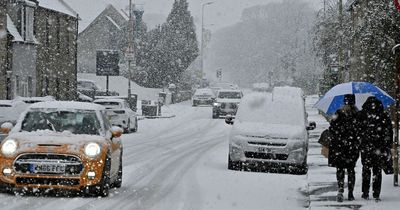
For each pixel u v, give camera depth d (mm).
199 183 16484
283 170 19703
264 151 19219
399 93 14734
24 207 12062
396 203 13125
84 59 88500
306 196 14703
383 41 26891
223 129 39938
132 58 49906
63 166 13172
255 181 17125
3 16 40750
